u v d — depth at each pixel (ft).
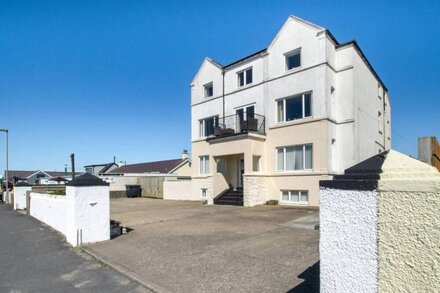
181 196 77.92
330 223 6.09
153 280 16.78
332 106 53.42
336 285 5.91
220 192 64.08
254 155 56.75
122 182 100.37
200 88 74.18
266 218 37.06
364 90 57.57
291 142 54.60
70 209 27.32
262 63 60.44
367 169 5.78
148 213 45.52
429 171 5.10
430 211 4.77
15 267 20.75
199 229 30.58
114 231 28.55
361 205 5.53
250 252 21.15
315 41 52.29
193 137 75.36
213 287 15.33
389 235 5.14
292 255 19.92
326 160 49.75
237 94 64.95
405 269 4.97
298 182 53.11
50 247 26.13
